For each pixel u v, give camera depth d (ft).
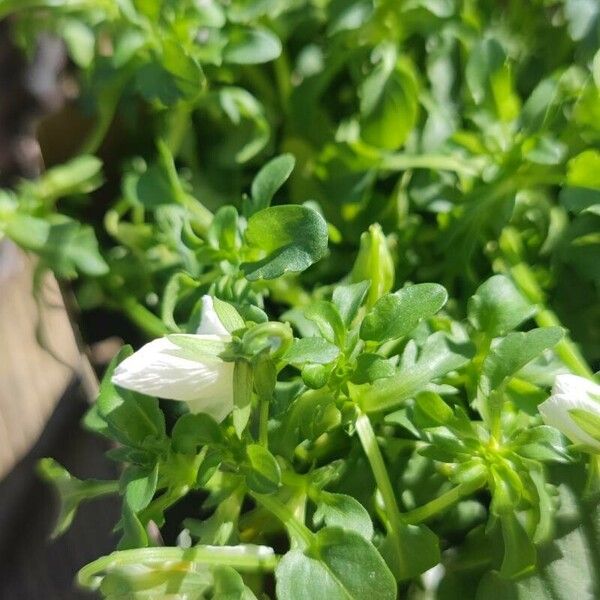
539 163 0.60
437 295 0.50
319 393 0.52
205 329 0.50
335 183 0.68
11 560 0.75
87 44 0.69
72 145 0.74
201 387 0.49
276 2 0.67
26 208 0.64
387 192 0.70
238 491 0.53
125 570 0.50
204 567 0.50
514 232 0.63
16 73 0.76
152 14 0.63
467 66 0.63
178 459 0.52
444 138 0.66
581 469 0.57
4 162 0.72
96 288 0.67
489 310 0.53
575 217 0.65
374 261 0.55
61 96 0.76
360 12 0.66
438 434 0.52
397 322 0.50
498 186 0.61
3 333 0.81
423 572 0.52
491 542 0.56
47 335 0.71
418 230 0.66
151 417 0.52
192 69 0.62
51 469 0.55
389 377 0.52
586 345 0.62
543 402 0.51
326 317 0.50
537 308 0.55
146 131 0.73
